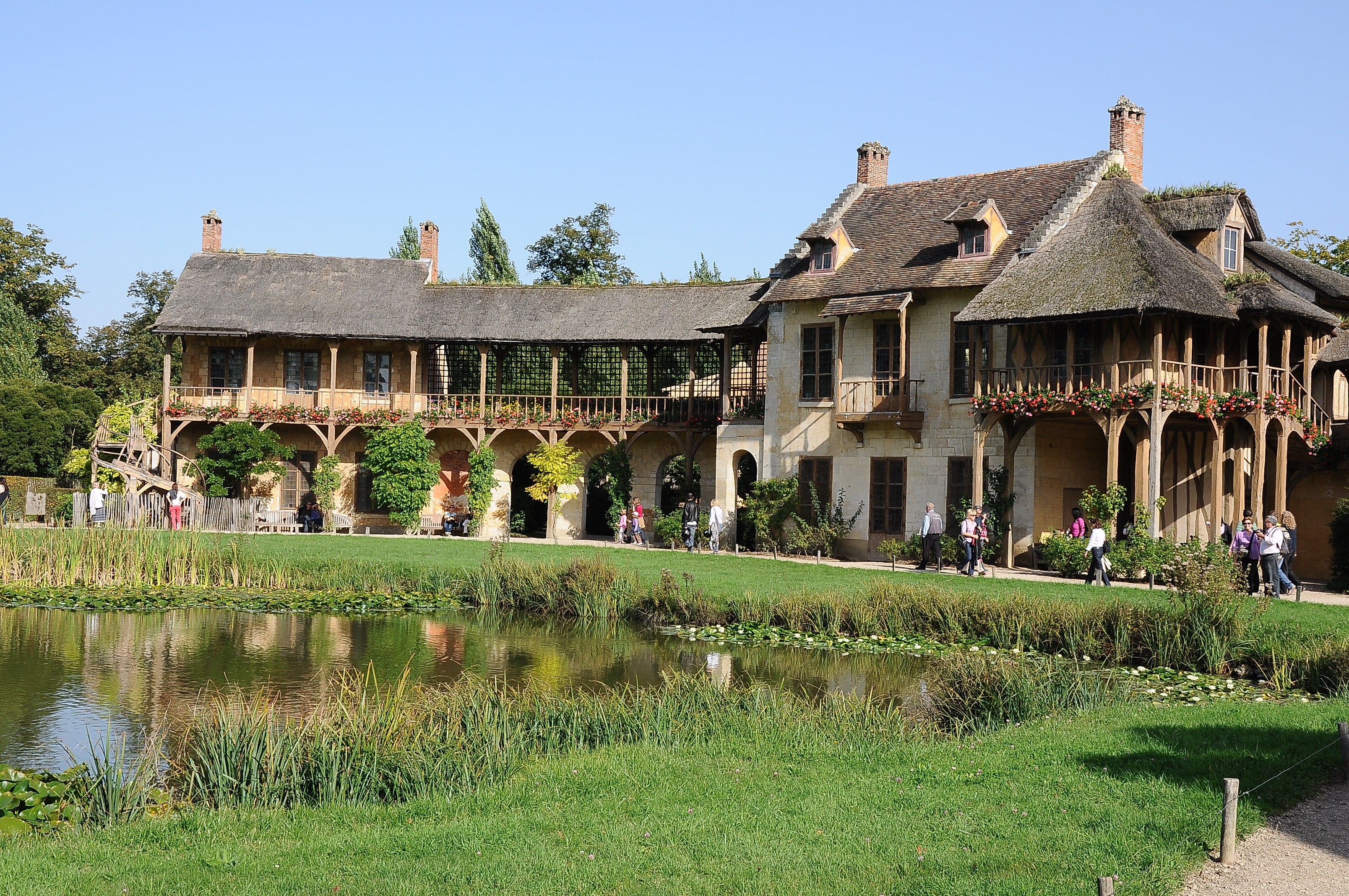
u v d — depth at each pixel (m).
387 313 43.03
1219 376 29.41
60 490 44.75
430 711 13.20
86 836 10.01
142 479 40.16
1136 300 27.27
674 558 32.19
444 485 44.25
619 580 25.78
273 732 12.23
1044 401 28.55
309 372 43.91
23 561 28.67
